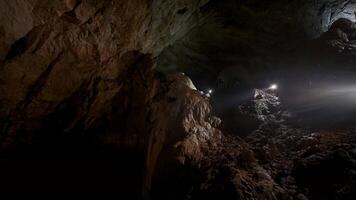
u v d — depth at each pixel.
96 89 8.44
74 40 6.86
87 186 8.88
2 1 5.09
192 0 10.14
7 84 6.44
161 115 7.51
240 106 9.22
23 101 7.09
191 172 5.57
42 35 6.20
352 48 9.74
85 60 7.50
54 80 7.30
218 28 13.62
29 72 6.64
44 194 8.30
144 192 6.74
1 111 6.81
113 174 9.09
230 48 14.92
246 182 4.86
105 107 9.11
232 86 14.47
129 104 9.25
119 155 9.30
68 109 8.33
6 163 7.84
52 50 6.63
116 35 7.83
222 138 6.81
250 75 14.56
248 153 5.93
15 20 5.52
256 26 13.15
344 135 5.96
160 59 15.12
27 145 8.08
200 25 13.25
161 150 6.50
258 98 9.52
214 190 4.90
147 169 6.99
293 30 12.88
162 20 9.57
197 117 7.03
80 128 8.86
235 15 12.72
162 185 5.85
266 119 8.09
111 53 8.09
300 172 5.09
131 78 9.12
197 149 6.09
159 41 10.77
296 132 6.90
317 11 12.50
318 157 5.12
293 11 12.12
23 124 7.58
